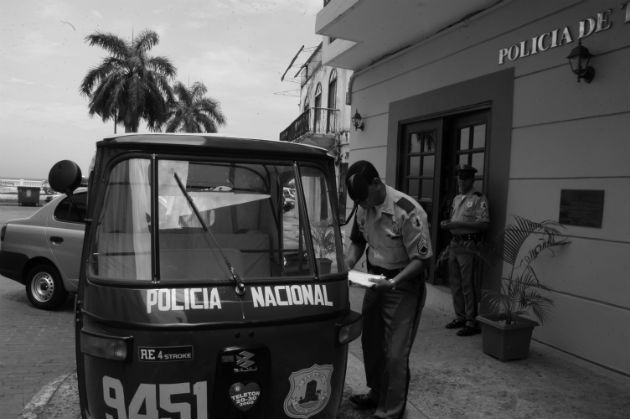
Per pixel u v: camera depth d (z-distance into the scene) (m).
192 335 2.41
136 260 2.59
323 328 2.68
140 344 2.39
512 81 5.53
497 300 4.88
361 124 8.84
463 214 5.68
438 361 4.83
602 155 4.51
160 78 37.12
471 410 3.87
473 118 6.39
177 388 2.41
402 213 3.50
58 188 2.99
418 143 7.48
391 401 3.61
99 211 2.67
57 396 4.14
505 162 5.58
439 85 6.83
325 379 2.70
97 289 2.54
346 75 16.78
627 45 4.32
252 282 2.65
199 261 2.68
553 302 4.91
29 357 5.06
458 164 6.71
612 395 4.09
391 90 8.01
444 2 5.91
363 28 6.92
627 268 4.27
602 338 4.46
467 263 5.64
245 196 2.82
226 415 2.47
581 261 4.66
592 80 4.61
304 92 23.73
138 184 2.68
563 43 4.92
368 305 3.75
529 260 4.94
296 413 2.63
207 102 45.78
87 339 2.45
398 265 3.64
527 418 3.74
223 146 2.79
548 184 5.04
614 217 4.39
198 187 2.76
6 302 7.21
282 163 2.91
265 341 2.53
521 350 4.84
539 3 5.22
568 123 4.86
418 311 3.65
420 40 7.20
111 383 2.44
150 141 2.71
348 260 3.89
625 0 4.34
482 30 6.03
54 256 6.64
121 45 35.69
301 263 2.84
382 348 3.74
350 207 8.70
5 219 19.30
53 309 6.82
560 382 4.33
